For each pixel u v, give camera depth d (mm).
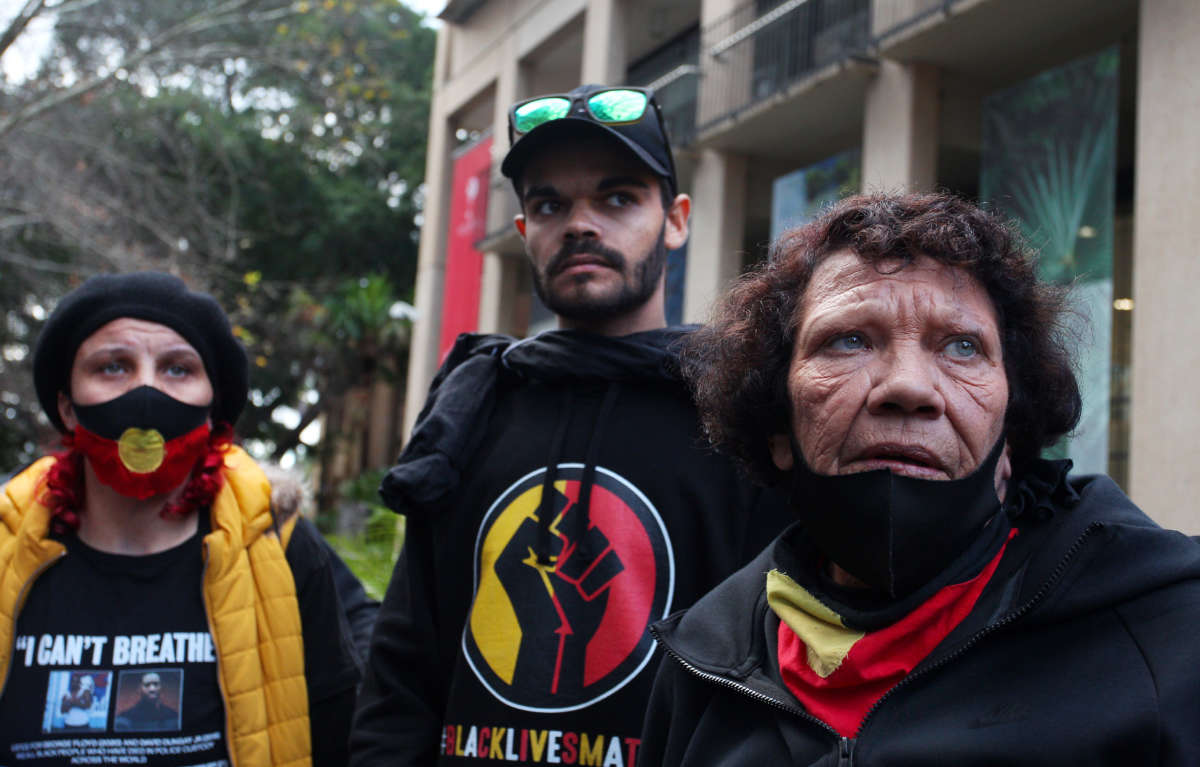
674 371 2078
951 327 1284
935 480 1252
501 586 2016
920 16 8477
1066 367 1393
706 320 1745
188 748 2258
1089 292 7492
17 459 17562
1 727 2197
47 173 11500
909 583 1284
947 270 1311
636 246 2148
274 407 27562
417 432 2150
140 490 2305
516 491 2080
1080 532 1266
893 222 1330
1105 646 1189
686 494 2008
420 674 2145
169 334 2389
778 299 1452
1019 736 1161
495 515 2078
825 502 1299
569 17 14930
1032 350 1372
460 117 18984
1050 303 1401
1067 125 7949
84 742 2209
